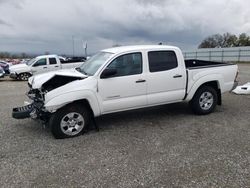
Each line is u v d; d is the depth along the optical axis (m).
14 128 5.57
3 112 7.04
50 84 5.16
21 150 4.39
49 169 3.72
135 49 5.43
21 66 16.56
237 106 7.27
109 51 5.61
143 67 5.44
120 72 5.25
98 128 5.35
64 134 4.89
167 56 5.73
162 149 4.34
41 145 4.60
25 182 3.38
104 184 3.30
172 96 5.84
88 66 5.68
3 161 3.98
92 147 4.48
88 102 4.98
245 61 41.44
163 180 3.36
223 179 3.36
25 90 11.52
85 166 3.79
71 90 4.79
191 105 6.32
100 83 5.04
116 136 5.00
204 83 6.25
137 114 6.52
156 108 7.07
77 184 3.31
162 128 5.44
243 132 5.11
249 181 3.30
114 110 5.29
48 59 16.48
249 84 10.28
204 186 3.20
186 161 3.88
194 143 4.58
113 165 3.80
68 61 17.34
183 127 5.47
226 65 6.54
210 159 3.93
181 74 5.84
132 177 3.45
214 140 4.71
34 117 4.98
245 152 4.16
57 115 4.80
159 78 5.59
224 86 6.49
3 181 3.41
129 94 5.34
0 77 17.38
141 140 4.77
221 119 6.01
